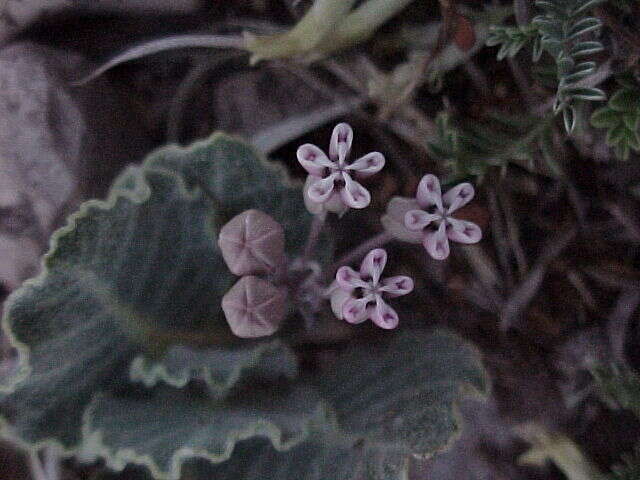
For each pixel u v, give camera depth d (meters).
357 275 0.09
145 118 0.15
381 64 0.13
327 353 0.13
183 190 0.11
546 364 0.13
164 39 0.13
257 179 0.12
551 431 0.13
